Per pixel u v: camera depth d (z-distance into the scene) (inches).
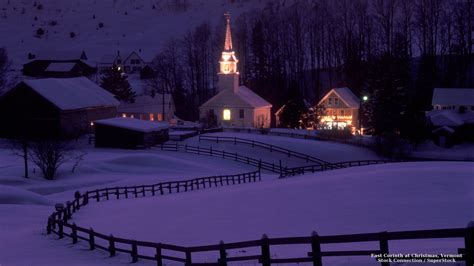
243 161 2859.3
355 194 1288.1
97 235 985.5
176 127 3730.3
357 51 5265.8
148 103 4429.1
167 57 6274.6
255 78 5300.2
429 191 1246.9
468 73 4877.0
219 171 2578.7
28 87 3174.2
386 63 3875.5
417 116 3353.8
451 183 1326.3
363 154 3097.9
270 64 5354.3
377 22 5718.5
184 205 1429.6
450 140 3302.2
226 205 1344.7
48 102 3139.8
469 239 466.0
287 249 859.4
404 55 4559.5
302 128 3973.9
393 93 3494.1
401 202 1157.1
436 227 938.7
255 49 5369.1
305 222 1067.9
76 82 3695.9
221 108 4052.7
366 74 4842.5
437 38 5516.7
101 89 3799.2
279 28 5935.0
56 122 3161.9
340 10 6210.6
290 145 3122.5
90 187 2129.7
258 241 637.9
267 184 1717.5
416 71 5108.3
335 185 1430.9
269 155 2979.8
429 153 3171.8
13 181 2154.3
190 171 2549.2
